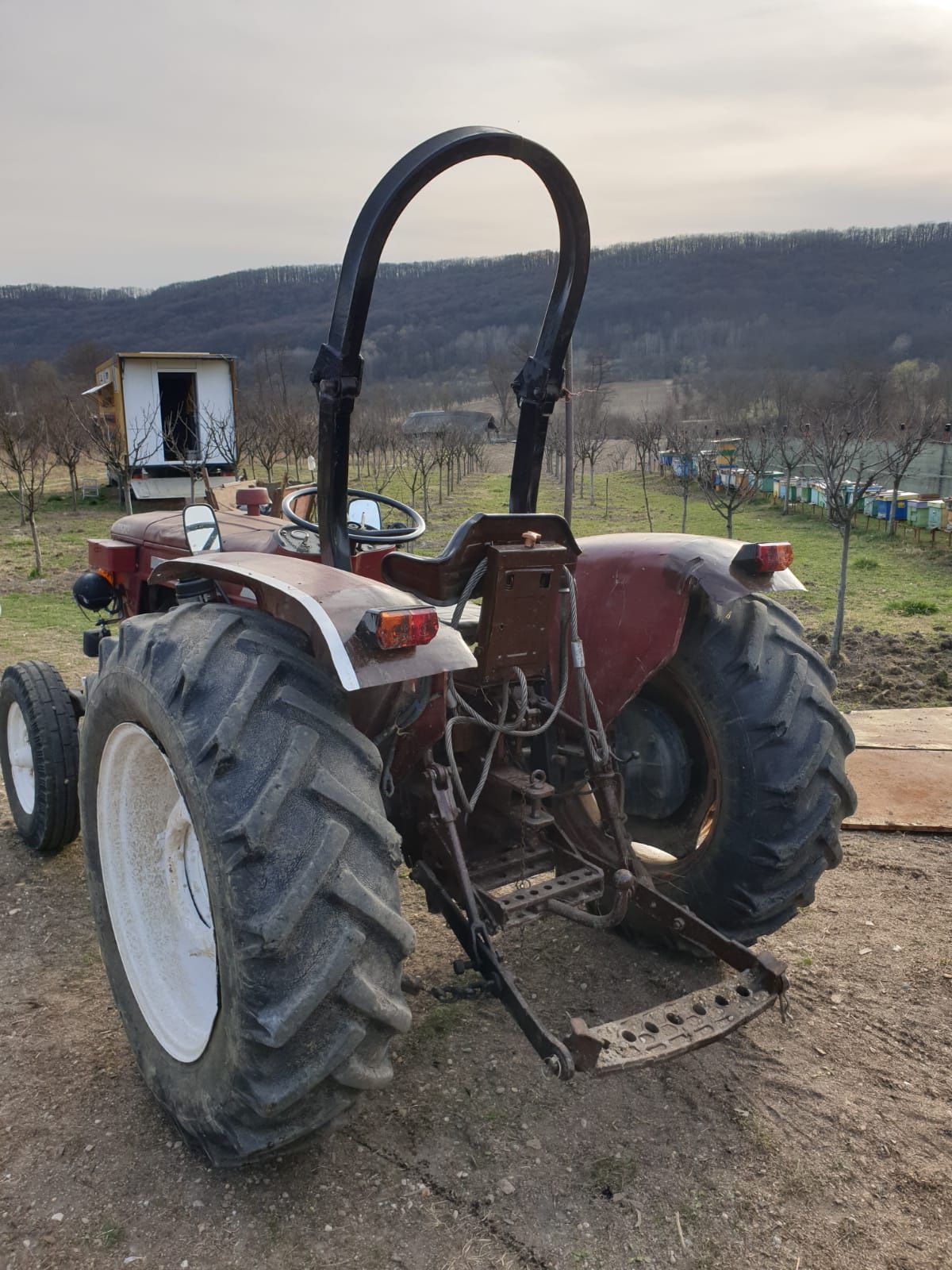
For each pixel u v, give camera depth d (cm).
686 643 261
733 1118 222
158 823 243
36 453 2130
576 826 271
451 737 245
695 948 277
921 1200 198
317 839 174
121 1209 195
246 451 2080
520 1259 183
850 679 700
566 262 236
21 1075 238
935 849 372
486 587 219
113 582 416
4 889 341
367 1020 176
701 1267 181
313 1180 202
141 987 227
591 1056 186
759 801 248
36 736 345
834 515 822
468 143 204
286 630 204
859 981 279
